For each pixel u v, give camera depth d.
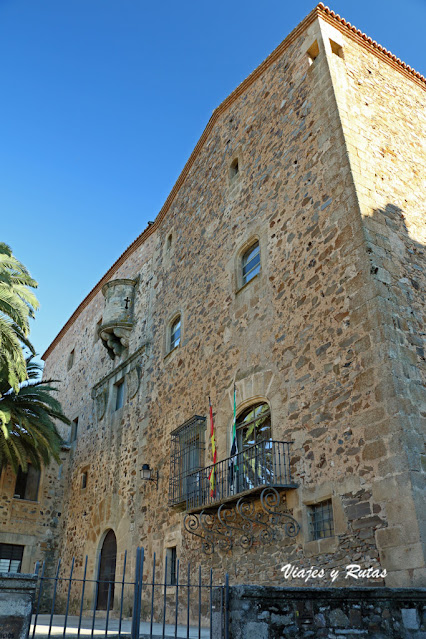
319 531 9.63
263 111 15.36
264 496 10.78
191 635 9.09
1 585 5.23
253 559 10.85
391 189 11.73
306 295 11.45
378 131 12.59
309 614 6.07
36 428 20.56
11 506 21.80
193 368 15.45
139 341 20.42
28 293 19.39
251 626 5.64
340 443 9.49
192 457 14.26
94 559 18.67
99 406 22.30
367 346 9.54
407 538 7.84
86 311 28.23
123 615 15.45
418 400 8.99
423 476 8.23
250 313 13.27
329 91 12.50
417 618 6.68
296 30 14.39
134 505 16.95
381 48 14.32
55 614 19.23
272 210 13.58
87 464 21.95
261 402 12.13
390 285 10.05
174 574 13.69
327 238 11.30
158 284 20.14
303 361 10.96
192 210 18.56
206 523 12.69
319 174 12.15
